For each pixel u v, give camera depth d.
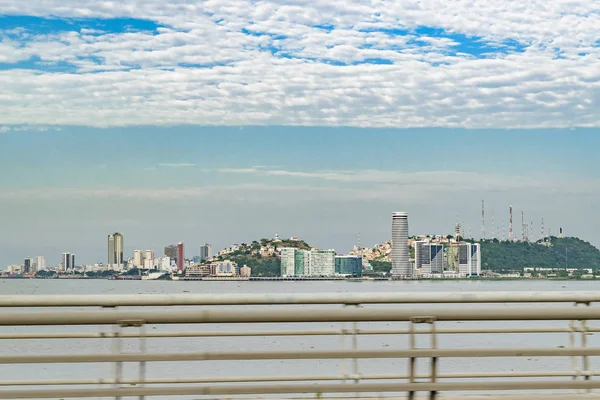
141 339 4.96
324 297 5.62
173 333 5.05
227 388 4.86
